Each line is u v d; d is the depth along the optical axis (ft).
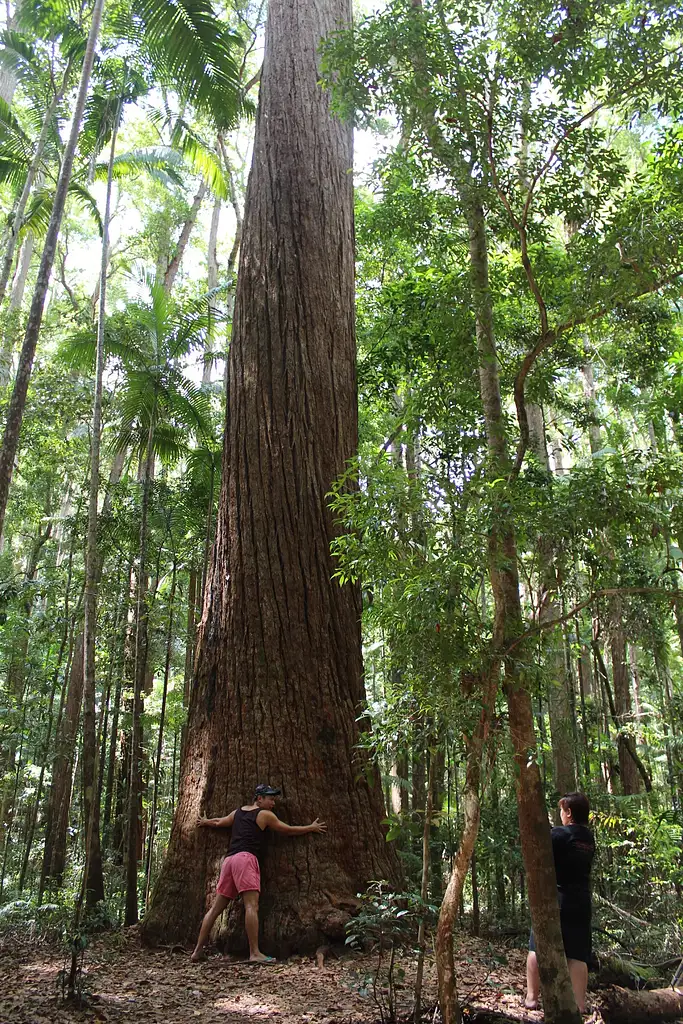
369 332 34.42
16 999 15.83
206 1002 16.11
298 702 23.40
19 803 42.65
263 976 18.16
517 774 13.17
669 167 14.61
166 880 22.48
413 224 17.61
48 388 50.42
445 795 27.86
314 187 30.25
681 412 23.34
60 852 37.63
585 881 15.42
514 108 14.55
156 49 35.22
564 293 15.61
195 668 25.66
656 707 42.80
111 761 41.32
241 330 28.71
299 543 25.23
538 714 30.22
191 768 23.97
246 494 26.13
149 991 17.02
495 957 16.69
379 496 13.29
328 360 28.07
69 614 38.06
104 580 36.70
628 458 13.75
